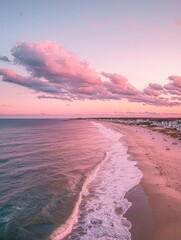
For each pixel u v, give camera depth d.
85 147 50.91
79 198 19.91
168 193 20.52
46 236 13.95
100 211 17.34
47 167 31.36
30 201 19.30
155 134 85.50
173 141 61.50
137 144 55.03
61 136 79.25
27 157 38.62
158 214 16.58
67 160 36.19
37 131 104.06
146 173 27.44
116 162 34.25
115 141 62.72
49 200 19.50
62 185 23.48
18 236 13.91
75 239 13.65
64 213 17.02
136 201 19.06
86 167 31.28
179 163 32.94
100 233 14.29
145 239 13.53
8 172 28.66
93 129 122.50
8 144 55.50
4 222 15.62
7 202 19.08
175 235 13.83
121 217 16.36
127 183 23.84
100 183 24.03
